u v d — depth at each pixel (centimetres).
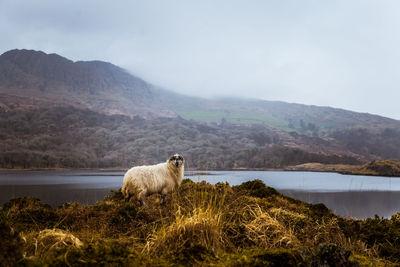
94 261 248
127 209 587
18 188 5041
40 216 566
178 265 269
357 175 9350
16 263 234
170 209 611
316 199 3450
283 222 511
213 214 454
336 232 479
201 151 14888
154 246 344
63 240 324
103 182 6731
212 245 354
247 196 827
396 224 543
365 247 439
